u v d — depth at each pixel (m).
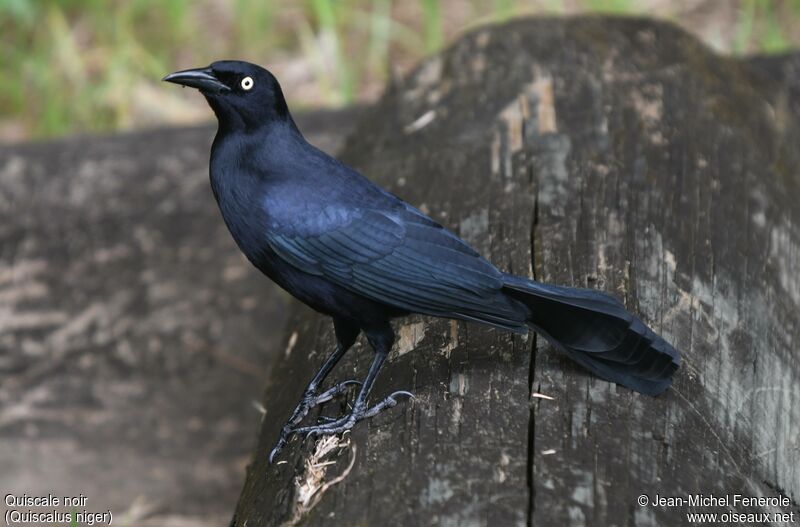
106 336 12.90
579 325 7.13
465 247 7.37
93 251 12.75
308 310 9.49
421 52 17.48
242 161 7.58
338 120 13.45
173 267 12.88
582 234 8.70
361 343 8.27
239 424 13.08
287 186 7.50
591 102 10.57
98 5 17.77
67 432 12.91
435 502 6.07
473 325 7.82
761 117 11.33
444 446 6.50
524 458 6.38
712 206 9.34
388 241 7.38
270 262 7.65
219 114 7.60
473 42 11.65
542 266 8.34
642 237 8.67
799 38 17.36
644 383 7.05
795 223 9.98
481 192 9.45
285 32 17.97
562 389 7.02
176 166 12.77
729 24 17.48
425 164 10.07
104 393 12.95
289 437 7.58
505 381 7.11
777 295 8.85
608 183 9.39
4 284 12.66
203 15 18.25
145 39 17.72
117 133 13.34
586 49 11.34
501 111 10.56
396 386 7.27
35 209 12.60
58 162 12.73
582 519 5.94
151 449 12.99
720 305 8.20
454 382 7.15
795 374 8.31
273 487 7.04
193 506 12.88
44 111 16.84
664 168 9.70
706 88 11.13
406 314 7.52
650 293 8.07
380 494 6.23
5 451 12.82
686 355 7.55
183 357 13.00
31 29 17.75
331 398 7.70
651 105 10.61
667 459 6.55
